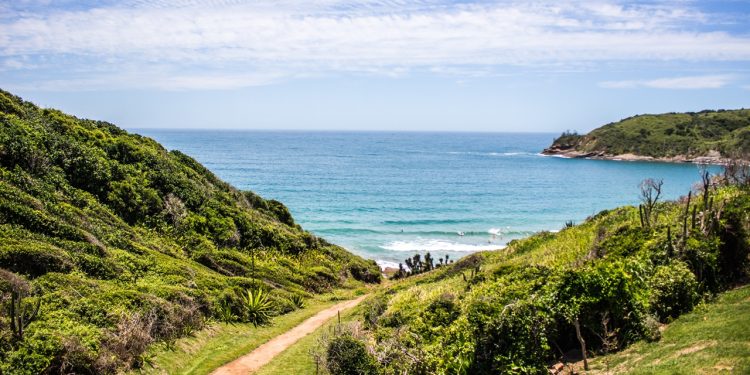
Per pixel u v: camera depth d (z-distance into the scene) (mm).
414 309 19047
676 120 181000
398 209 82188
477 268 25047
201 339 18422
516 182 117062
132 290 18156
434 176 127062
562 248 25531
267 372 16516
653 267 16906
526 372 13141
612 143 177125
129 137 39156
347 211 79812
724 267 17391
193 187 36625
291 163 155750
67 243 20094
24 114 29766
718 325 13008
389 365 14438
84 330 14594
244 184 106500
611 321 14438
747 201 19172
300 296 29266
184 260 27469
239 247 34531
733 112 180250
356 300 31266
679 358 11430
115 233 24797
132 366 14766
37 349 12977
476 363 13492
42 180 25156
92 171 28969
